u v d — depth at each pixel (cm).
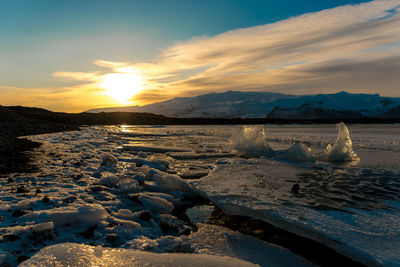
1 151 948
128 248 268
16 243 255
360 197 429
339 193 452
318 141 1588
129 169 688
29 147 1109
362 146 1233
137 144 1423
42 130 2495
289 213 351
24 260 226
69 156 876
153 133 2483
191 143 1505
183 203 470
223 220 384
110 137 1916
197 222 379
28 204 362
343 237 279
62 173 602
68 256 218
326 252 286
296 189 467
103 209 355
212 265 224
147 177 601
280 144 1431
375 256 240
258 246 299
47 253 220
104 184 503
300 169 674
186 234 330
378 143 1379
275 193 451
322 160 838
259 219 377
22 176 558
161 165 771
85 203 392
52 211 324
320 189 479
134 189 493
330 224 315
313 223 317
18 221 305
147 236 313
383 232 293
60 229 303
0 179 529
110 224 331
